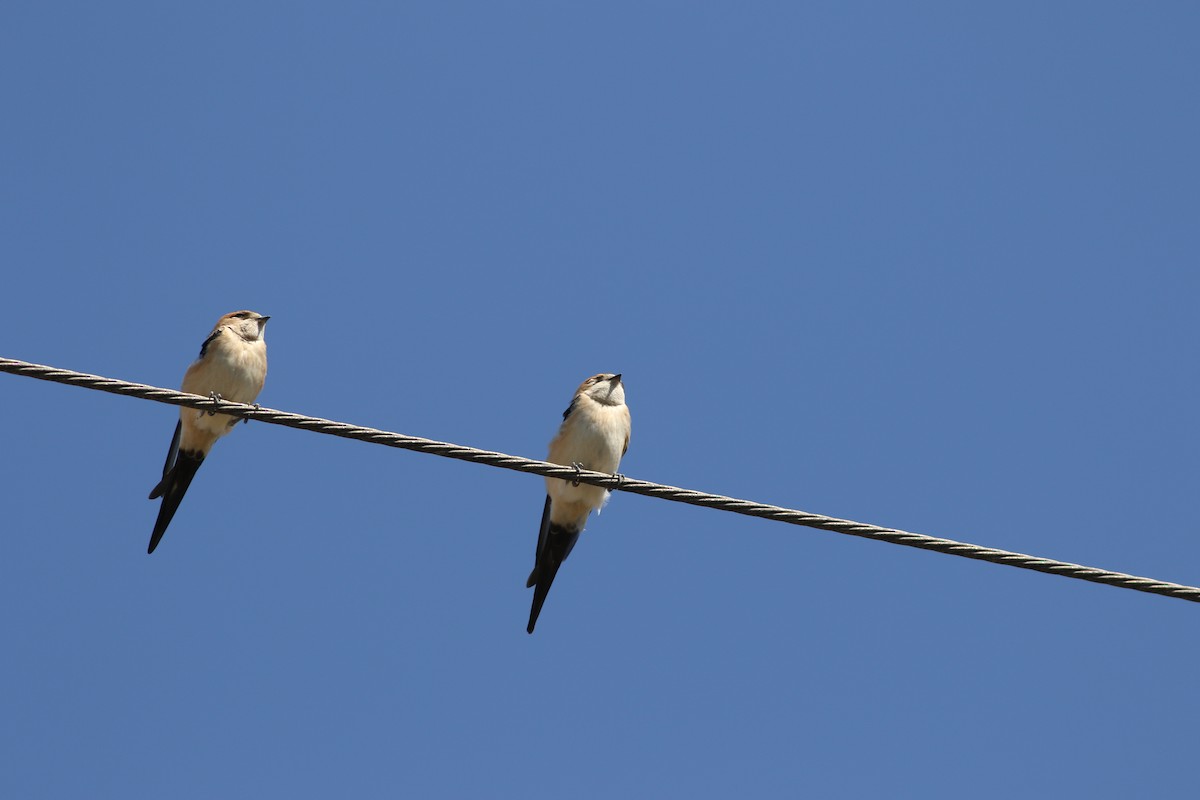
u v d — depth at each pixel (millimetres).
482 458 10352
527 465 10422
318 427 10055
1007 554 9953
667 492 10422
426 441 10234
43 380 9461
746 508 10312
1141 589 9867
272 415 9992
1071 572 9906
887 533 10086
